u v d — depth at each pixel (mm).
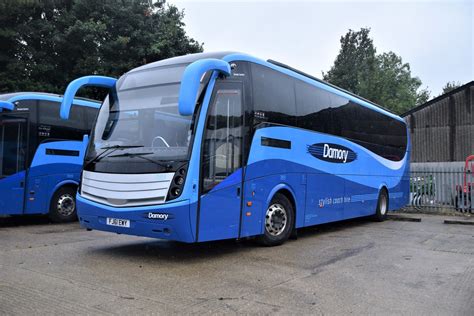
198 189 6812
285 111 9102
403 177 16094
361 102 13086
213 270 6645
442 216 15836
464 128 25797
